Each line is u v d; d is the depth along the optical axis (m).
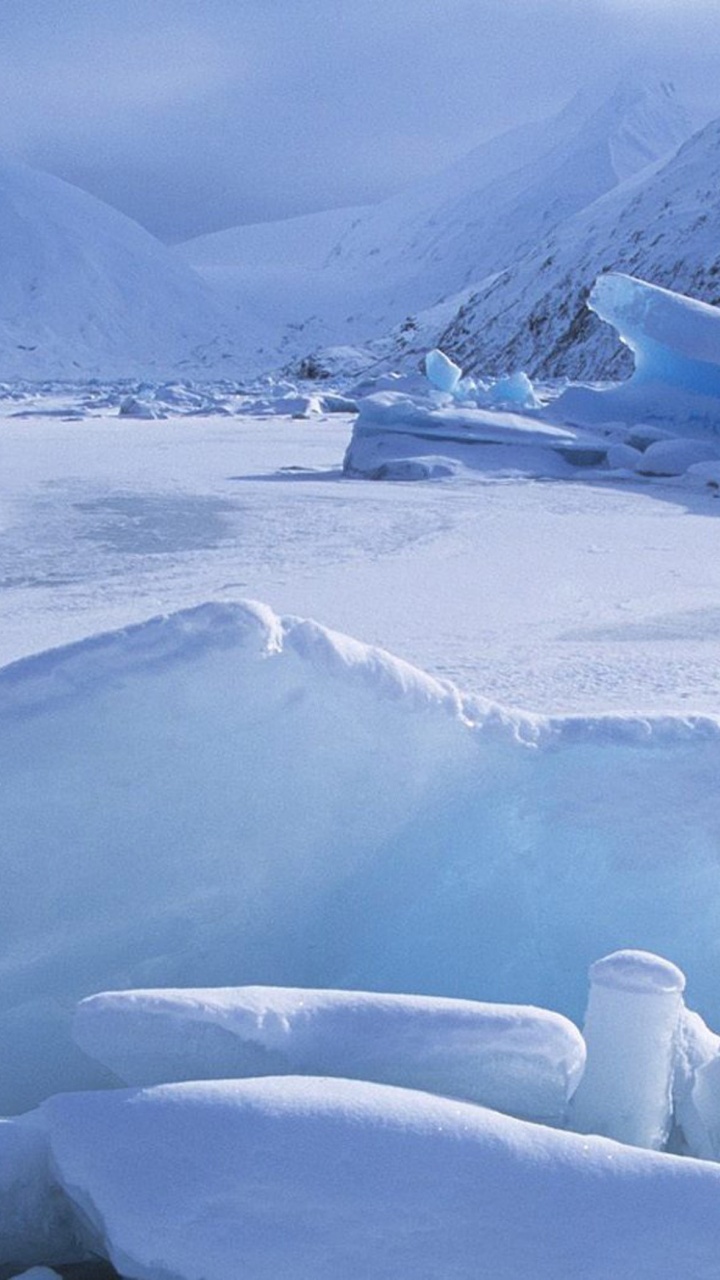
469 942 3.09
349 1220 1.87
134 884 2.73
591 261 101.38
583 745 3.16
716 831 3.18
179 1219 1.88
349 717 2.79
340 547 14.16
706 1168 1.92
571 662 8.31
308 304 162.00
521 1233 1.86
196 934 2.81
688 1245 1.84
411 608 10.45
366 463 22.86
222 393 73.56
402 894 3.07
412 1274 1.85
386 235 197.75
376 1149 1.91
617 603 10.78
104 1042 2.16
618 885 3.18
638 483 21.84
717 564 13.02
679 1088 2.49
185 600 10.81
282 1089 1.99
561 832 3.18
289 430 37.19
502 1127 1.96
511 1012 2.21
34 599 10.93
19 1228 2.08
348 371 117.19
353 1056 2.18
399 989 3.01
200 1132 1.94
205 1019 2.14
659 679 7.78
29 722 2.47
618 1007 2.28
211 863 2.79
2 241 135.38
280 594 11.09
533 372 95.56
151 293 139.50
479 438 23.61
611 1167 1.92
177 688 2.53
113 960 2.73
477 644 8.98
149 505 18.09
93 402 54.47
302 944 2.95
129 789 2.65
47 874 2.65
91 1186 1.94
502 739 3.04
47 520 16.39
